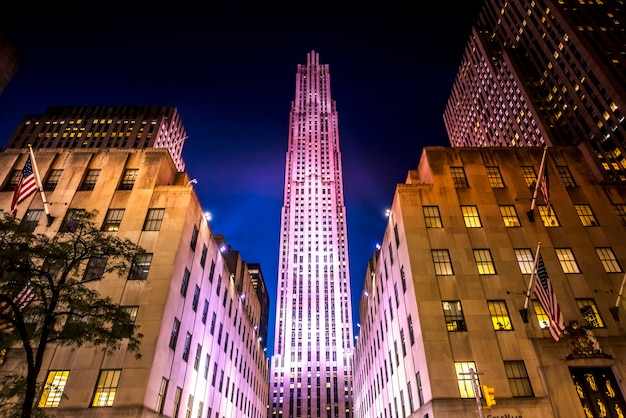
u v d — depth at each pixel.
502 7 120.56
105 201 35.06
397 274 36.50
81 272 29.66
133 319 28.11
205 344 37.03
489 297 29.58
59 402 25.12
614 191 36.78
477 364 26.48
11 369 26.11
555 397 25.08
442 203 34.88
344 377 133.88
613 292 30.25
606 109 80.75
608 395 25.94
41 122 125.44
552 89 97.69
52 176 37.72
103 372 26.44
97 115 126.94
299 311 147.00
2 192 36.62
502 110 113.31
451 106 154.88
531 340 27.39
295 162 187.25
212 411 39.00
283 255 162.50
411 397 31.66
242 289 56.09
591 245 32.88
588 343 27.00
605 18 93.88
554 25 96.88
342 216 174.62
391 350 40.00
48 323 18.14
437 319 28.42
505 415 24.56
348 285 155.25
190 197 35.06
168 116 132.38
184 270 32.81
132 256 22.58
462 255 31.67
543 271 26.19
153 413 26.12
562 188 36.72
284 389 131.62
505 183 36.81
